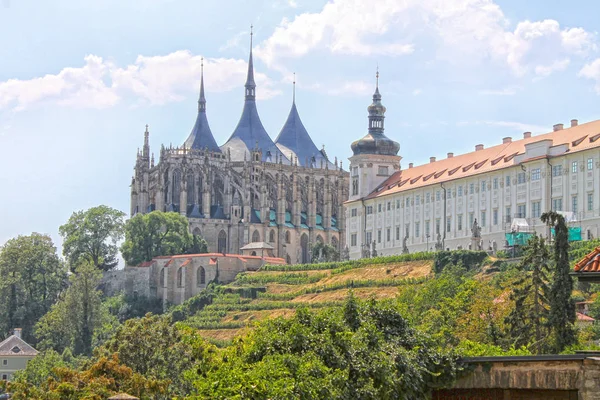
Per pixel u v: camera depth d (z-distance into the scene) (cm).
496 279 17100
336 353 6806
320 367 6538
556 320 12169
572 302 12256
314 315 7394
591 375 5772
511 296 12850
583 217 19838
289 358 6600
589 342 12131
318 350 6850
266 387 6250
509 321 12581
